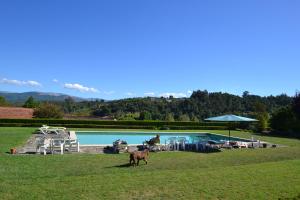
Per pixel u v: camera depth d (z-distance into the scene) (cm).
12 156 1639
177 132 3559
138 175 1166
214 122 4116
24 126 3678
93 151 1970
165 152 2016
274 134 3522
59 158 1616
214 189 1002
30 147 2017
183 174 1187
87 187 992
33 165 1405
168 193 955
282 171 1270
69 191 948
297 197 934
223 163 1485
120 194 934
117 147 1959
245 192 978
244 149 2128
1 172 1238
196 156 1728
